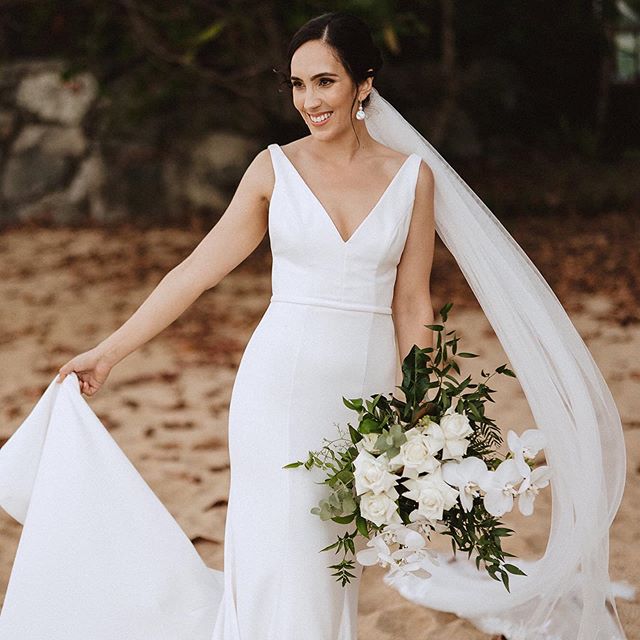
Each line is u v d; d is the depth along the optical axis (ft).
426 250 9.14
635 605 11.35
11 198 45.16
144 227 42.88
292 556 8.61
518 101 55.88
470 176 49.32
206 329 26.86
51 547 9.29
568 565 9.35
